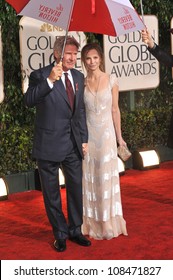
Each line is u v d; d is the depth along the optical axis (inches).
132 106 345.4
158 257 194.4
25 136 295.0
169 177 306.2
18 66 299.6
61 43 191.8
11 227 231.6
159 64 355.3
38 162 197.2
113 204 214.2
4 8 291.7
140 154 322.3
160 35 355.9
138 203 259.0
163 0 350.0
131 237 215.0
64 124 195.3
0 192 271.6
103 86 209.3
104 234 212.1
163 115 348.2
